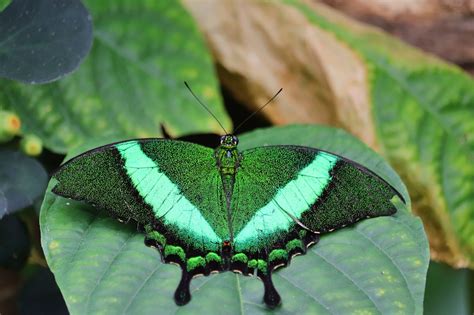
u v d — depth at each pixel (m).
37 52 0.44
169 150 0.43
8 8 0.44
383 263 0.42
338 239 0.42
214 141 0.49
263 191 0.43
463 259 0.49
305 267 0.42
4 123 0.44
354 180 0.43
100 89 0.48
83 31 0.44
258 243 0.42
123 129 0.48
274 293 0.41
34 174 0.44
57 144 0.47
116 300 0.41
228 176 0.43
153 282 0.41
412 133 0.50
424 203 0.50
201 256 0.42
